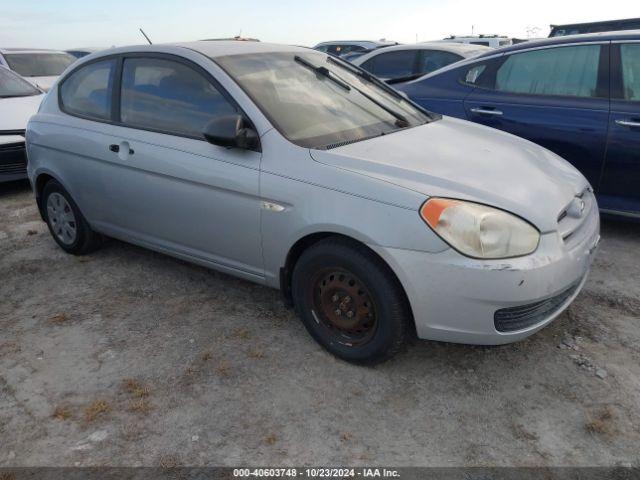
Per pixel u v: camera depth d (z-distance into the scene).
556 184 2.85
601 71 4.24
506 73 4.73
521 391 2.65
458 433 2.41
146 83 3.57
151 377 2.84
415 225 2.44
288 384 2.75
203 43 3.63
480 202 2.47
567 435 2.37
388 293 2.58
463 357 2.91
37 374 2.91
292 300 3.10
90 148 3.78
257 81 3.23
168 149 3.30
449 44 8.03
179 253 3.56
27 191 6.48
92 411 2.60
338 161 2.73
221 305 3.54
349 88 3.63
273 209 2.86
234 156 3.01
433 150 2.98
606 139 4.12
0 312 3.58
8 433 2.50
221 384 2.77
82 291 3.81
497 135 3.59
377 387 2.71
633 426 2.40
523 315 2.52
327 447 2.35
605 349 2.93
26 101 6.83
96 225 4.08
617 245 4.24
